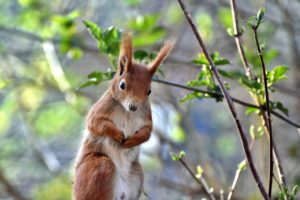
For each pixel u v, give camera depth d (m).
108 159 7.93
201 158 15.07
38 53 17.08
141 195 8.48
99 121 7.96
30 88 17.17
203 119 20.28
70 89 15.47
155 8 17.94
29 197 17.14
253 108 8.44
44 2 16.30
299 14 16.53
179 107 15.99
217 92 8.29
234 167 19.91
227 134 19.91
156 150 15.52
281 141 17.95
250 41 13.97
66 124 18.91
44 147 17.28
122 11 18.14
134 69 7.95
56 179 16.77
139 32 13.02
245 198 14.39
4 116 17.64
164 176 16.06
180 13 16.73
